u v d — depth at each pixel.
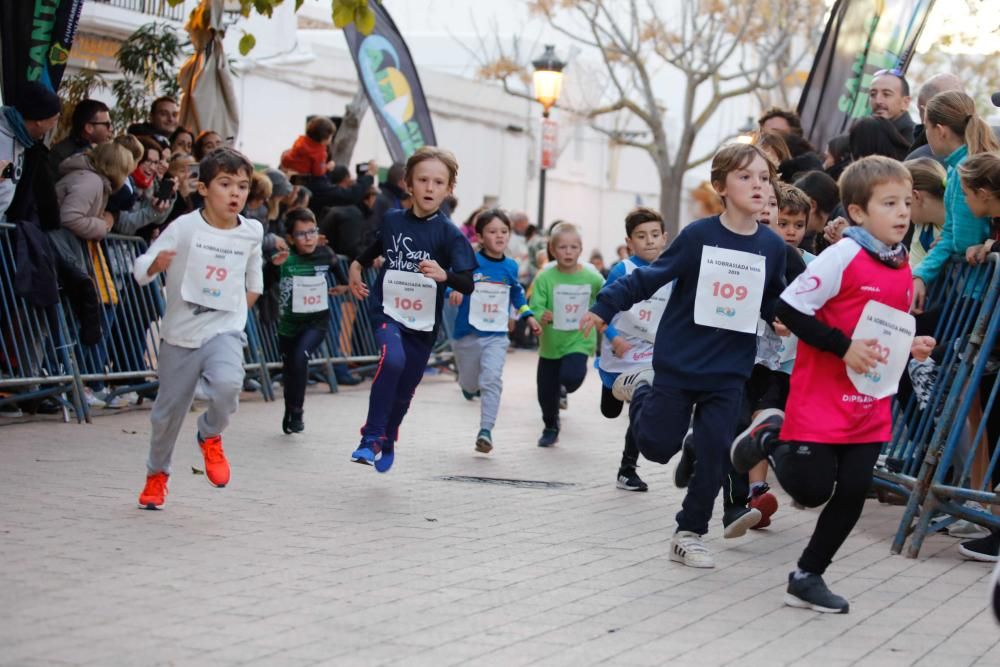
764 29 29.72
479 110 29.47
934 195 7.18
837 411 5.01
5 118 9.16
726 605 5.12
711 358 5.77
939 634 4.79
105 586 4.98
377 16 14.51
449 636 4.49
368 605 4.86
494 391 9.27
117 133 13.23
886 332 5.02
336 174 13.93
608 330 8.23
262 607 4.77
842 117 11.42
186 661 4.08
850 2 11.40
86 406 9.72
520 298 9.76
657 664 4.27
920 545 6.21
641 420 5.91
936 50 29.66
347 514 6.67
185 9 14.74
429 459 8.88
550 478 8.30
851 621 4.95
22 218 9.37
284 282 9.64
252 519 6.40
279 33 17.89
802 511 7.41
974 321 6.57
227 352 6.21
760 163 5.71
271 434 9.68
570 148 35.69
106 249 10.05
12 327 9.41
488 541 6.15
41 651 4.13
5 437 8.74
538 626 4.68
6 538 5.73
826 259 5.03
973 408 6.88
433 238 7.45
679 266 5.78
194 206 10.70
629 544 6.24
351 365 13.78
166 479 6.57
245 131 21.16
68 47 10.06
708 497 5.82
